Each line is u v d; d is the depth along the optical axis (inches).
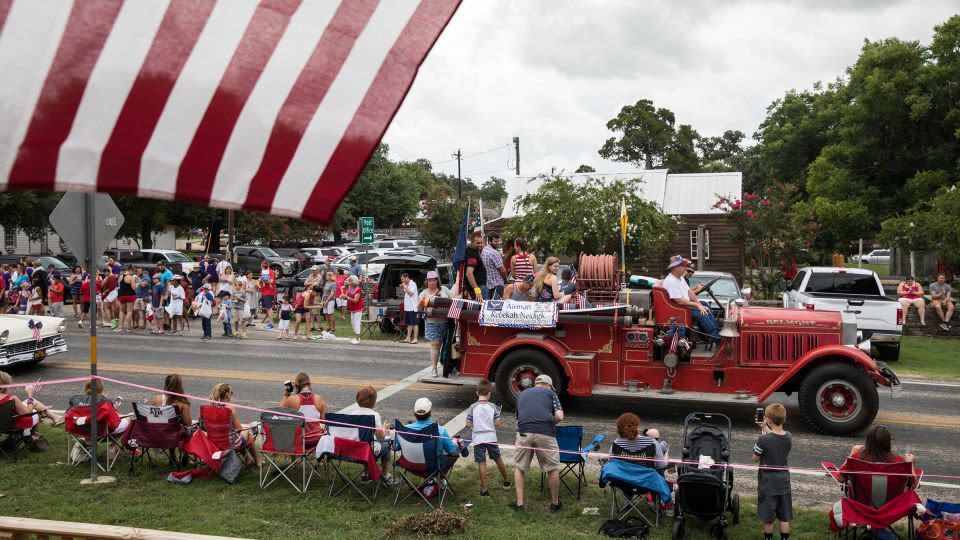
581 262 508.1
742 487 367.9
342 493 347.6
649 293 482.0
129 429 369.7
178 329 890.1
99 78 106.6
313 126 116.9
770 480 291.7
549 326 470.6
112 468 378.6
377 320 852.0
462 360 496.7
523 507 329.1
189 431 372.5
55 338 632.4
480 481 348.2
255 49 114.5
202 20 112.0
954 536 276.4
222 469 360.8
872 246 2596.0
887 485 286.4
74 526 204.8
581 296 498.0
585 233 1062.4
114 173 107.9
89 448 386.9
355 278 801.6
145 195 109.4
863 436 446.9
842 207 1336.1
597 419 483.2
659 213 1110.4
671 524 314.2
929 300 973.2
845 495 301.7
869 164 1406.3
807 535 303.9
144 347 749.9
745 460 405.4
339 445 335.3
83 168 106.2
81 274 959.0
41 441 406.0
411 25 119.6
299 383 381.4
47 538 205.6
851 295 714.2
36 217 1642.5
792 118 2114.9
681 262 463.5
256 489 350.9
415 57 119.8
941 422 484.1
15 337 601.6
